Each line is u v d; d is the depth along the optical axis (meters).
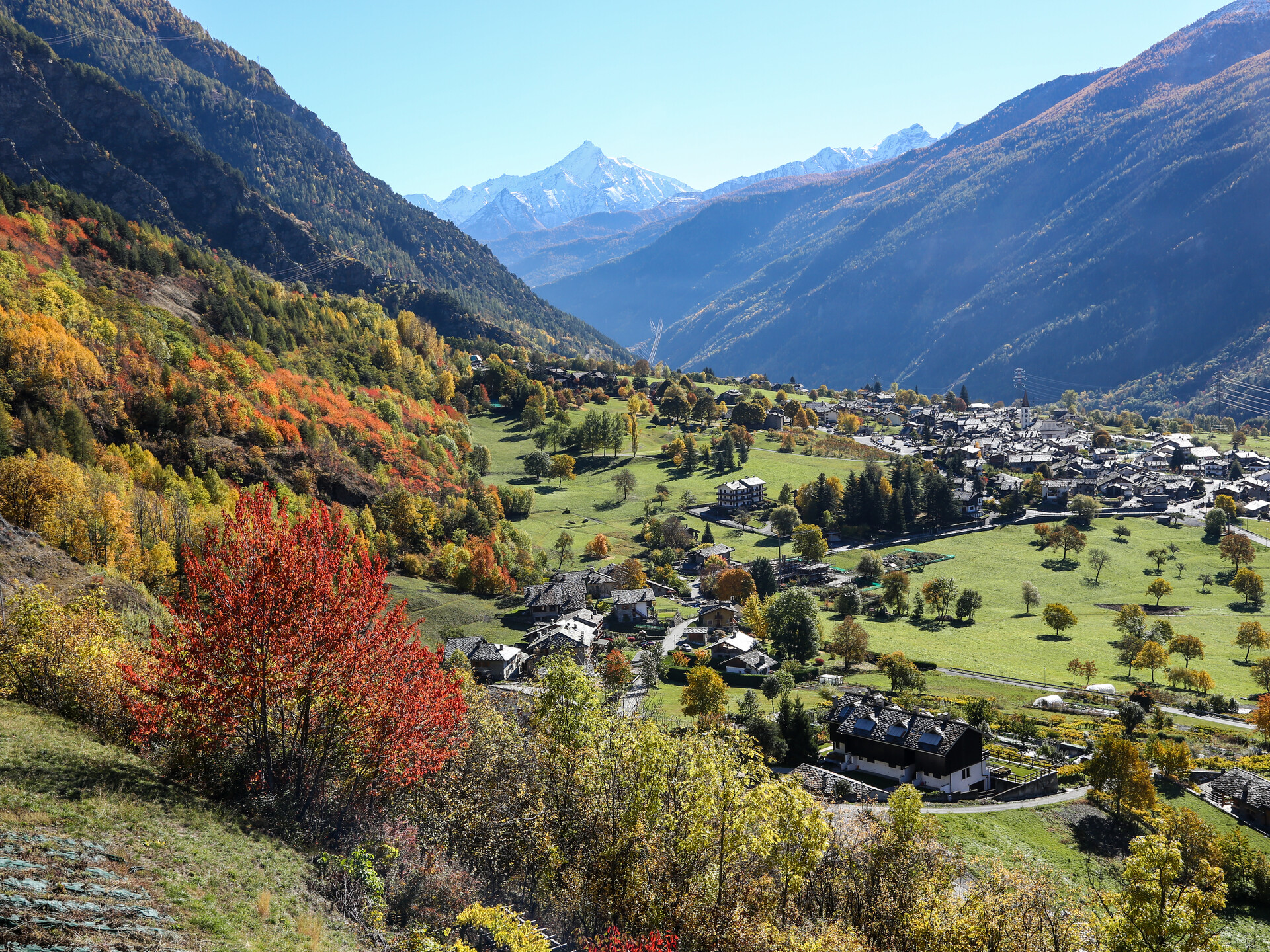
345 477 141.88
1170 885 32.19
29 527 77.38
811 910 36.69
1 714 29.48
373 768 28.75
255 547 26.98
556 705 38.06
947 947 34.28
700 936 29.73
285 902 21.61
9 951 14.53
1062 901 39.16
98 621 40.19
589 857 32.81
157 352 133.75
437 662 29.81
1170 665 116.31
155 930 17.44
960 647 125.06
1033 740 83.00
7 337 105.81
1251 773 70.62
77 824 21.67
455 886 27.62
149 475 105.69
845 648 114.69
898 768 71.44
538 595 123.06
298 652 26.23
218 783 27.61
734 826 31.83
